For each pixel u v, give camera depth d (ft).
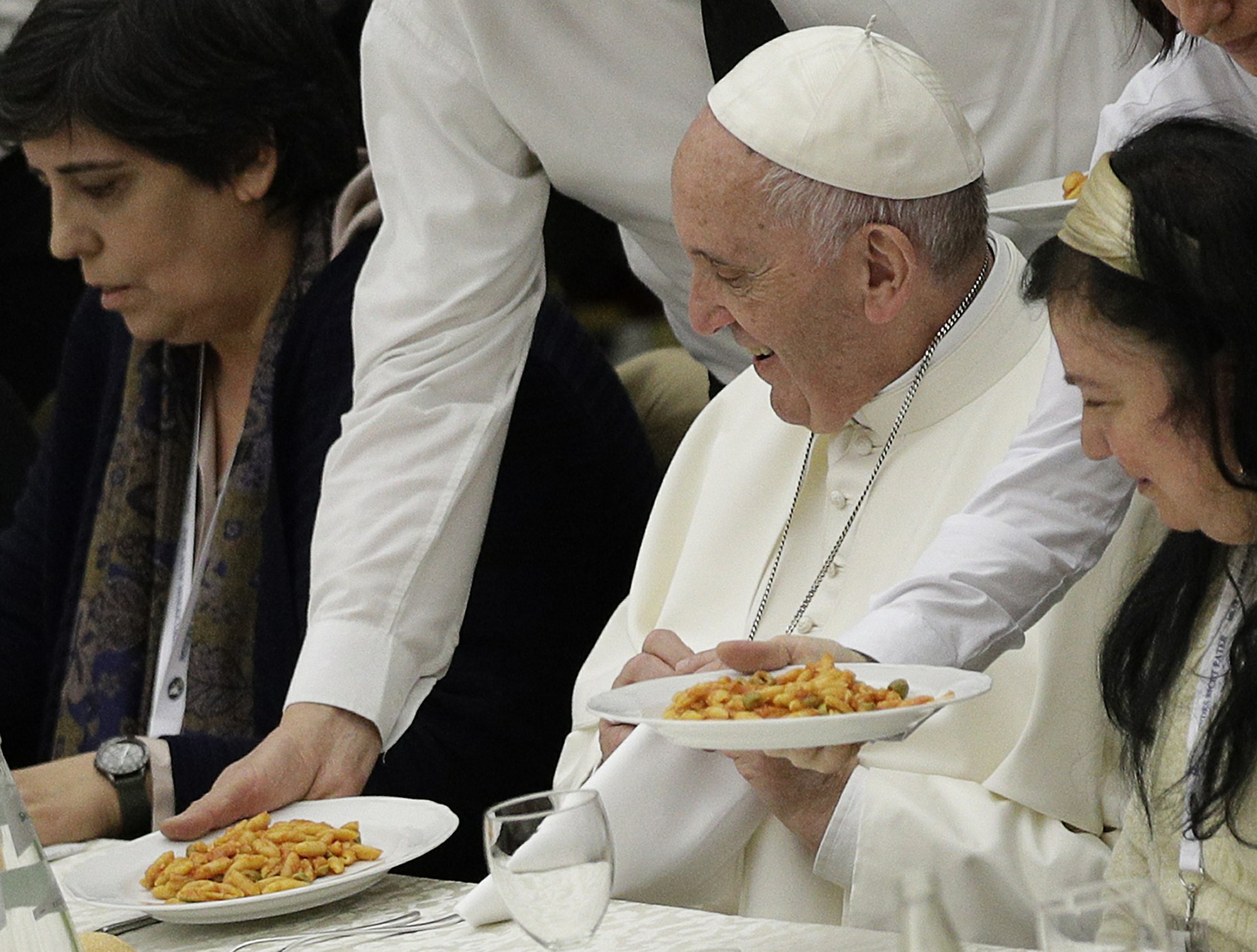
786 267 13.09
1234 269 9.20
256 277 19.70
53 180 18.99
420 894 12.40
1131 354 9.64
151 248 19.07
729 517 15.08
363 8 22.94
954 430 14.01
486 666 17.85
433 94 17.43
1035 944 11.62
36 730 21.76
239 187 19.21
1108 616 12.32
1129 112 13.48
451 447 16.60
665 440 21.38
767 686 10.89
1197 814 10.22
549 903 9.21
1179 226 9.32
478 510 16.75
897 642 12.21
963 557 12.66
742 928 10.71
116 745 15.61
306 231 19.77
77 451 21.56
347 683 15.55
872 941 10.22
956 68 16.93
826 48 13.24
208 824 13.57
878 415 14.10
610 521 18.94
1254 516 9.83
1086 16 16.85
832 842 12.38
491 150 17.62
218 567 19.22
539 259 17.93
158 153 18.65
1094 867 11.97
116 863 13.03
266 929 11.97
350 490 16.55
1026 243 15.72
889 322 13.51
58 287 31.35
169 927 12.21
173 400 20.39
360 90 19.94
